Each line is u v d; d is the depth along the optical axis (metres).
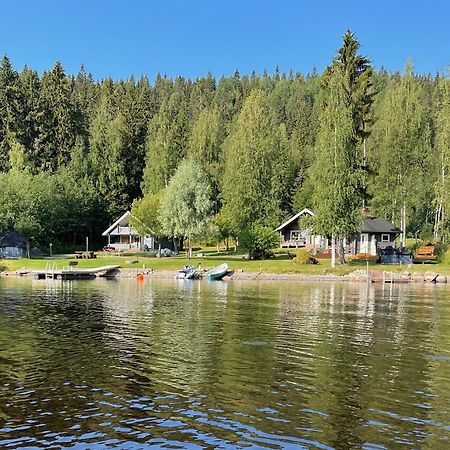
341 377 15.83
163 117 116.50
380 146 75.88
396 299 37.31
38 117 109.12
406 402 13.59
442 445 10.99
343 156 57.59
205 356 18.34
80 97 144.25
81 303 33.69
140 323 25.34
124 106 127.12
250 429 11.73
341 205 57.66
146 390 14.40
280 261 64.62
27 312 29.23
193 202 69.94
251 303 33.94
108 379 15.40
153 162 99.44
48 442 11.02
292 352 19.11
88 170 103.50
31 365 16.94
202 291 42.66
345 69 62.53
